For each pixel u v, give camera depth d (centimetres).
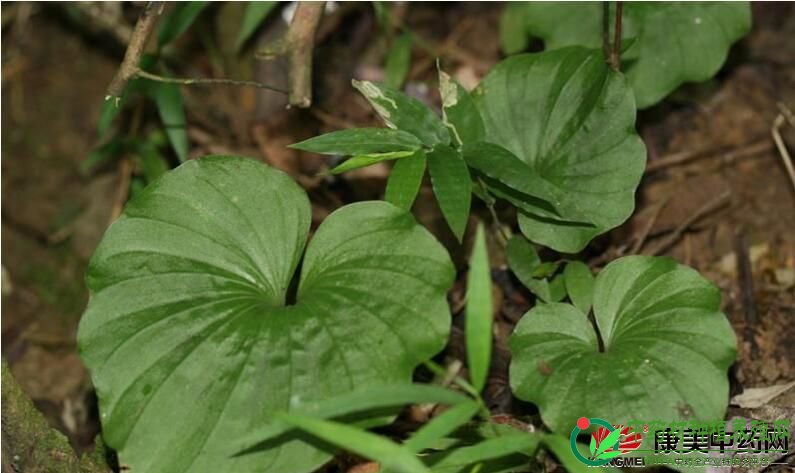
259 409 52
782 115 68
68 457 57
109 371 53
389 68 72
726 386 53
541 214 57
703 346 53
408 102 56
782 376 61
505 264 64
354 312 53
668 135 72
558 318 55
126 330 53
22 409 56
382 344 53
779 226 68
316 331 53
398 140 55
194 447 52
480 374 50
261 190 55
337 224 54
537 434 53
